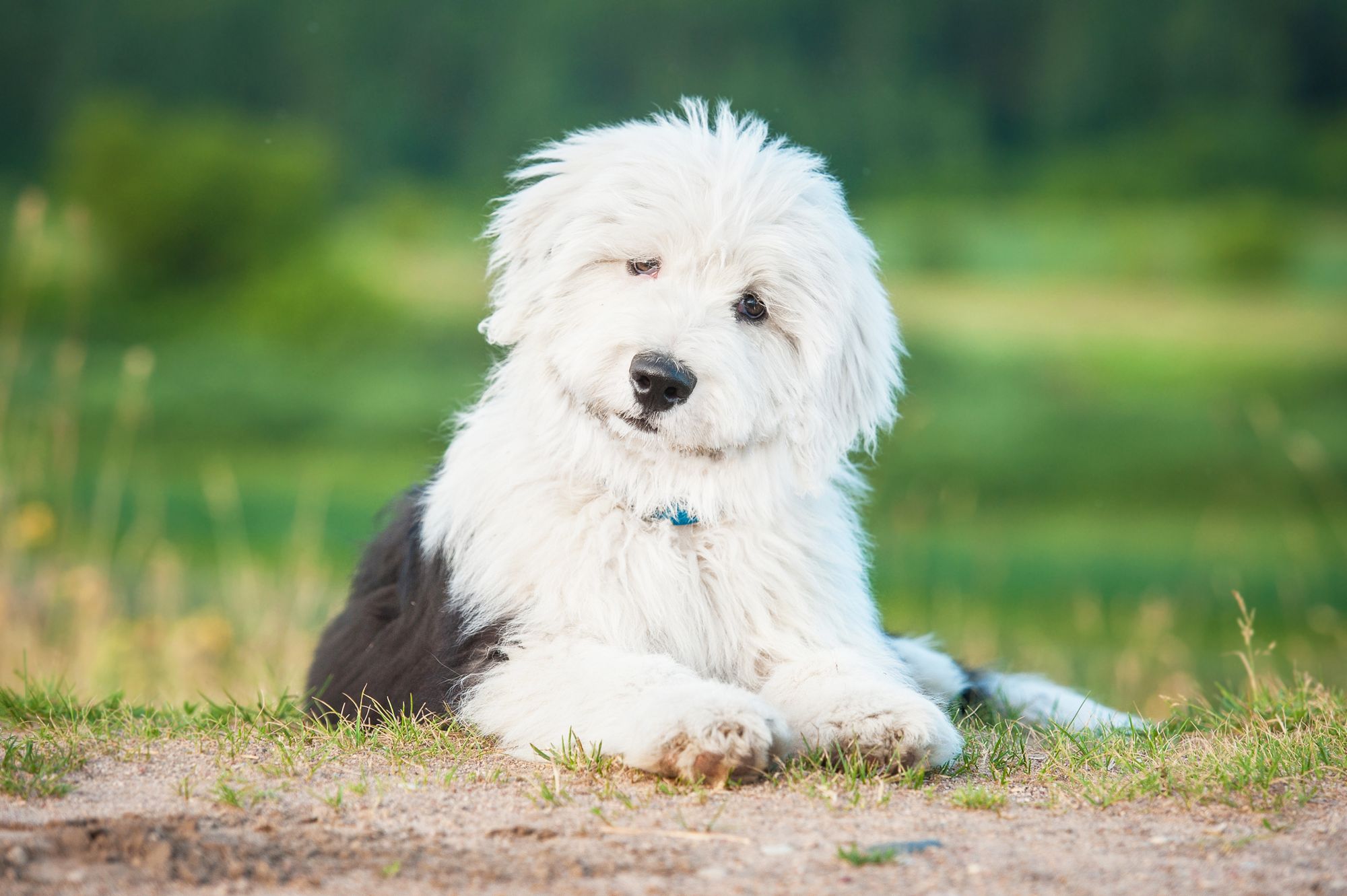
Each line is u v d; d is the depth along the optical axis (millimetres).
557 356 5688
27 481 13266
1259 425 32375
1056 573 22844
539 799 4613
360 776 4938
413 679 5812
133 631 10531
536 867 3949
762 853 4102
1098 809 4672
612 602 5516
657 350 5371
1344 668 13750
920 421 16969
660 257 5754
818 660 5508
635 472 5625
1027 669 13109
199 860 3908
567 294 5848
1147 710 9414
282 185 45688
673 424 5406
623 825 4352
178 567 14844
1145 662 13648
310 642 10852
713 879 3881
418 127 51750
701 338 5418
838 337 5852
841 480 6422
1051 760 5340
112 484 23250
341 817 4418
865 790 4789
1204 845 4242
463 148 51156
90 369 36625
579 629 5520
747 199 5727
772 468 5781
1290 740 5473
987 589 21047
